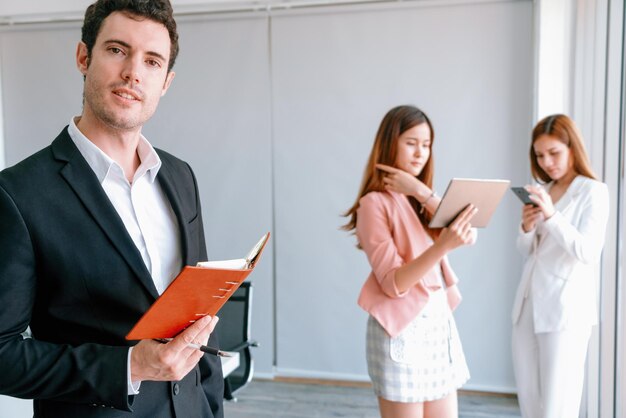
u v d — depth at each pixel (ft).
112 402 3.12
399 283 6.20
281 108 13.88
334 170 13.71
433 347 6.38
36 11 14.49
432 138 6.97
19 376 3.08
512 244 13.00
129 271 3.44
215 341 4.36
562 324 8.20
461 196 6.27
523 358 8.87
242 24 13.91
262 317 14.16
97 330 3.36
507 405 12.62
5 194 3.15
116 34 3.36
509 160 12.92
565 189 8.88
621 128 9.05
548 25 11.82
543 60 11.87
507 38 12.76
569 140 8.62
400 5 13.15
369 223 6.64
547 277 8.41
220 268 2.81
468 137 13.07
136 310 3.43
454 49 13.01
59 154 3.44
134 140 3.75
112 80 3.39
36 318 3.42
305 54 13.67
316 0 13.43
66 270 3.27
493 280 13.12
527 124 12.78
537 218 8.50
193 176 4.44
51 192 3.30
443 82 13.10
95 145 3.58
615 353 9.18
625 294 8.37
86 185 3.42
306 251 13.93
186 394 3.85
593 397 10.24
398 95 13.32
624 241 8.44
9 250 3.11
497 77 12.86
